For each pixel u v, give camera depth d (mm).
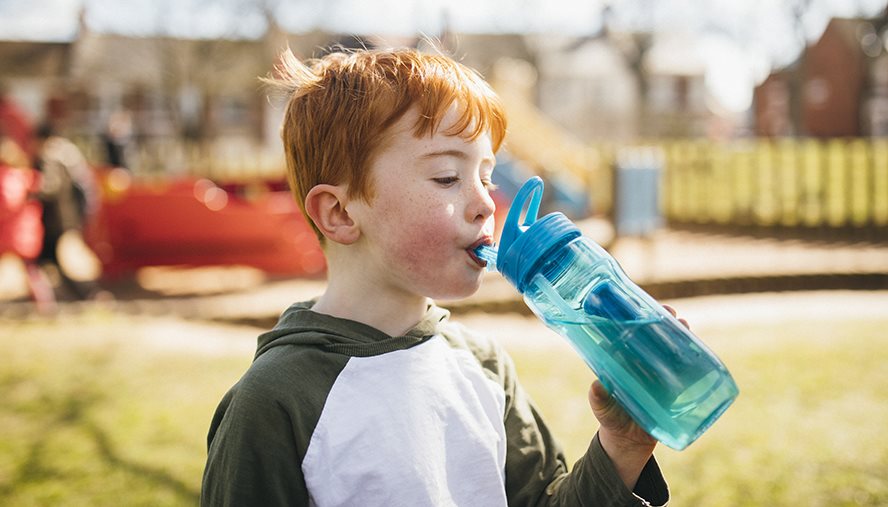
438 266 1148
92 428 3479
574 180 11055
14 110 6797
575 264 1105
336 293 1233
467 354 1271
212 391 3963
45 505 2785
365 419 1107
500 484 1185
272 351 1170
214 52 28359
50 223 6504
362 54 1267
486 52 40031
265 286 7348
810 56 38312
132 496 2842
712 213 11148
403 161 1143
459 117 1155
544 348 4723
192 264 7328
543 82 40875
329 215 1206
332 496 1082
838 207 11000
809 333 4945
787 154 16141
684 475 2879
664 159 12195
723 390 1062
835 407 3533
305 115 1229
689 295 6953
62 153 6637
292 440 1102
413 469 1099
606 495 1202
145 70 34344
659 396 1054
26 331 5336
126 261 7301
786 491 2711
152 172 18172
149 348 4836
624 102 42156
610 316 1090
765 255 8383
